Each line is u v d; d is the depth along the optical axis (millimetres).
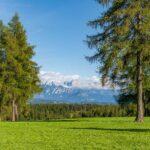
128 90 59781
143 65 41031
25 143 22953
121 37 39781
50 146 21656
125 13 39188
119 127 33781
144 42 39344
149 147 21047
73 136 26359
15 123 40969
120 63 39781
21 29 64062
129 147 21047
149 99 62031
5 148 21031
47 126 35781
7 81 60781
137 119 40969
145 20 39438
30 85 61719
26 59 62406
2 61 61438
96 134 27484
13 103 63188
